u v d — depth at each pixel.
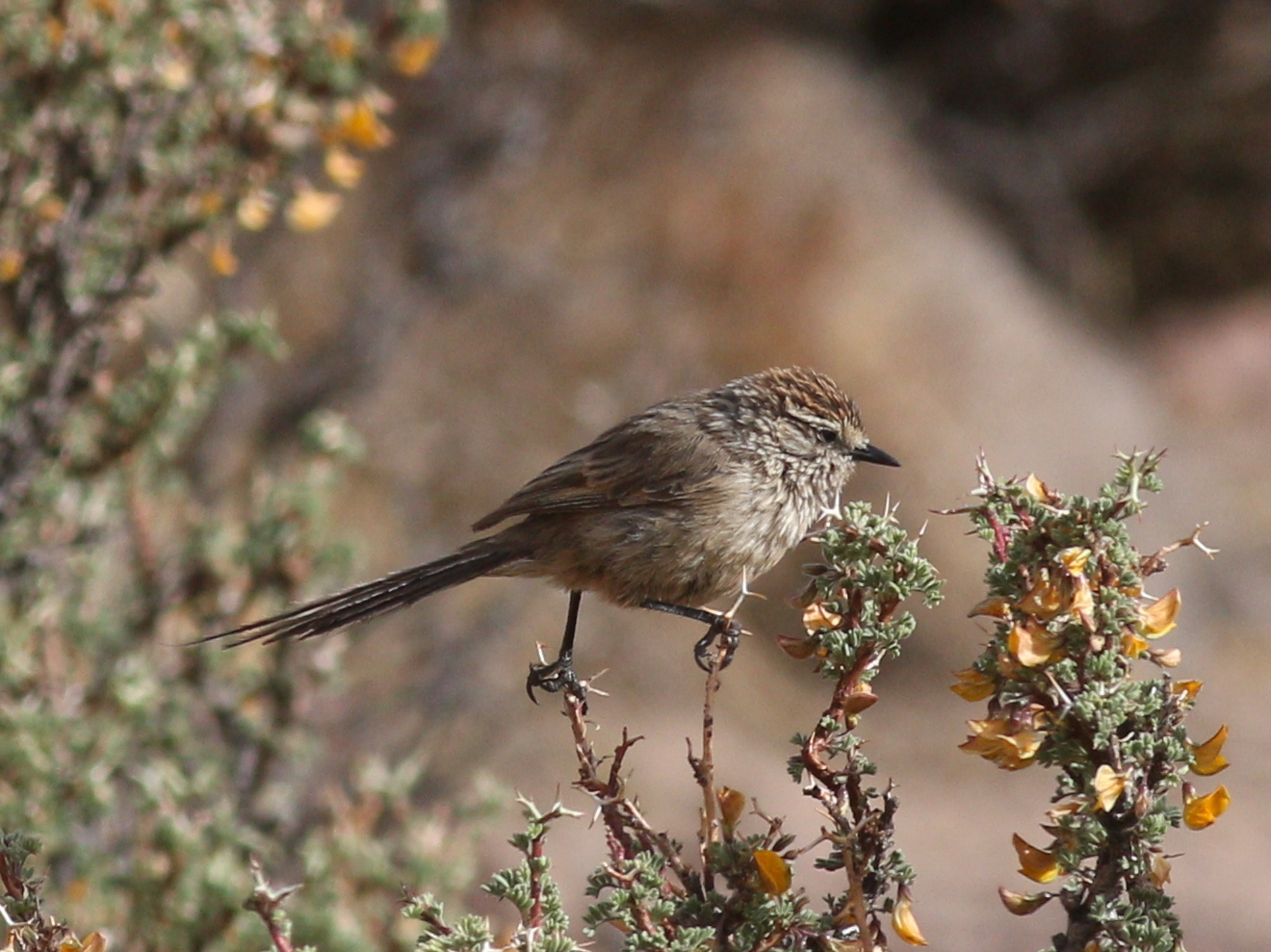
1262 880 20.30
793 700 24.00
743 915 5.25
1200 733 23.78
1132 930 4.81
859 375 25.53
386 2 10.66
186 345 8.87
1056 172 30.78
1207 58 30.61
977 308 27.00
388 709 11.95
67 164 8.73
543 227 24.55
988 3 29.91
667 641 23.56
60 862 8.06
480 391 23.27
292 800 9.34
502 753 14.28
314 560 9.54
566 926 5.11
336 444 9.84
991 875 20.19
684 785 20.89
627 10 27.08
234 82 8.95
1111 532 4.98
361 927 7.74
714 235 25.75
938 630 24.25
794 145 27.12
